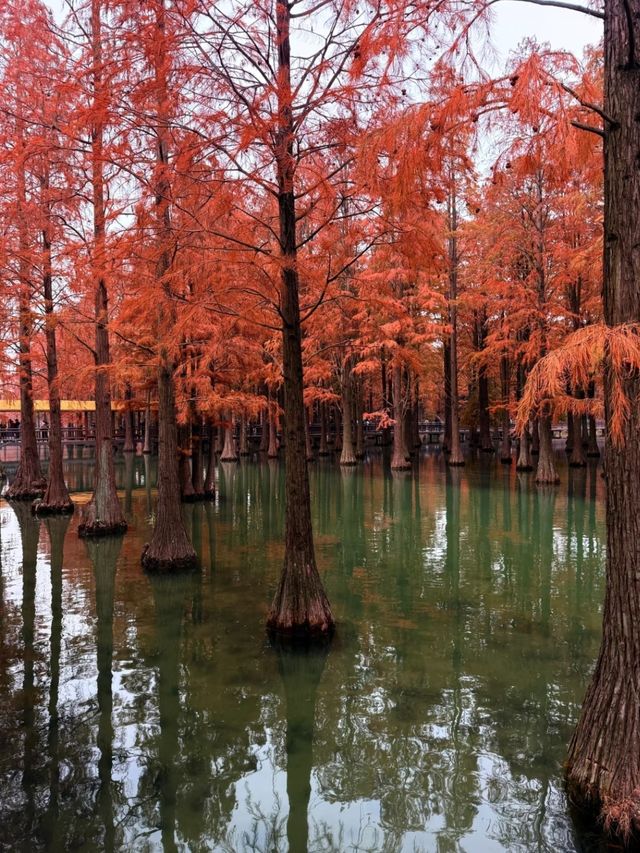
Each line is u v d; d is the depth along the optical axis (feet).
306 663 20.29
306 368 85.56
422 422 170.60
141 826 12.21
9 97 36.42
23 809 12.73
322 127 19.11
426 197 16.83
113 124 20.85
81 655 21.22
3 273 44.98
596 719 11.84
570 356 9.09
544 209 59.57
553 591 28.07
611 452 11.44
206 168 19.53
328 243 21.54
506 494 58.34
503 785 13.28
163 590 29.25
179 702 17.58
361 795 13.23
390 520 46.91
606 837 11.12
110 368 36.35
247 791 13.37
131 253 22.35
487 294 73.97
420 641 22.06
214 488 63.52
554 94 9.83
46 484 64.03
